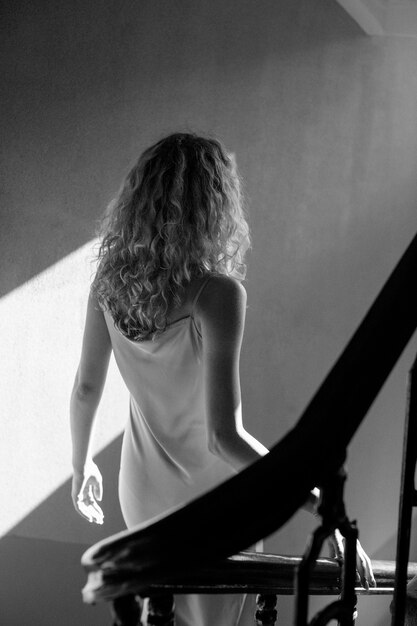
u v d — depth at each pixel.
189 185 1.89
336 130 3.96
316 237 3.98
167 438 1.98
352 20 3.93
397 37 3.97
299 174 3.95
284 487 0.95
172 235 1.87
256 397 3.98
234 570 1.20
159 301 1.87
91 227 3.81
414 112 4.01
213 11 3.84
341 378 0.99
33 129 3.78
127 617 1.02
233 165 2.02
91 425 2.22
